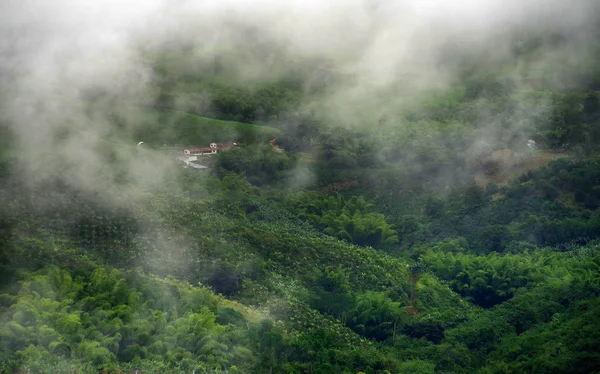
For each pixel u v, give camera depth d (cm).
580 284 10938
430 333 10275
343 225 13888
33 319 8194
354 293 11050
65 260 9881
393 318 10519
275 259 11750
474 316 10812
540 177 14512
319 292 10806
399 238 14088
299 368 8738
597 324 9344
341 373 8850
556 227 13100
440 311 11006
